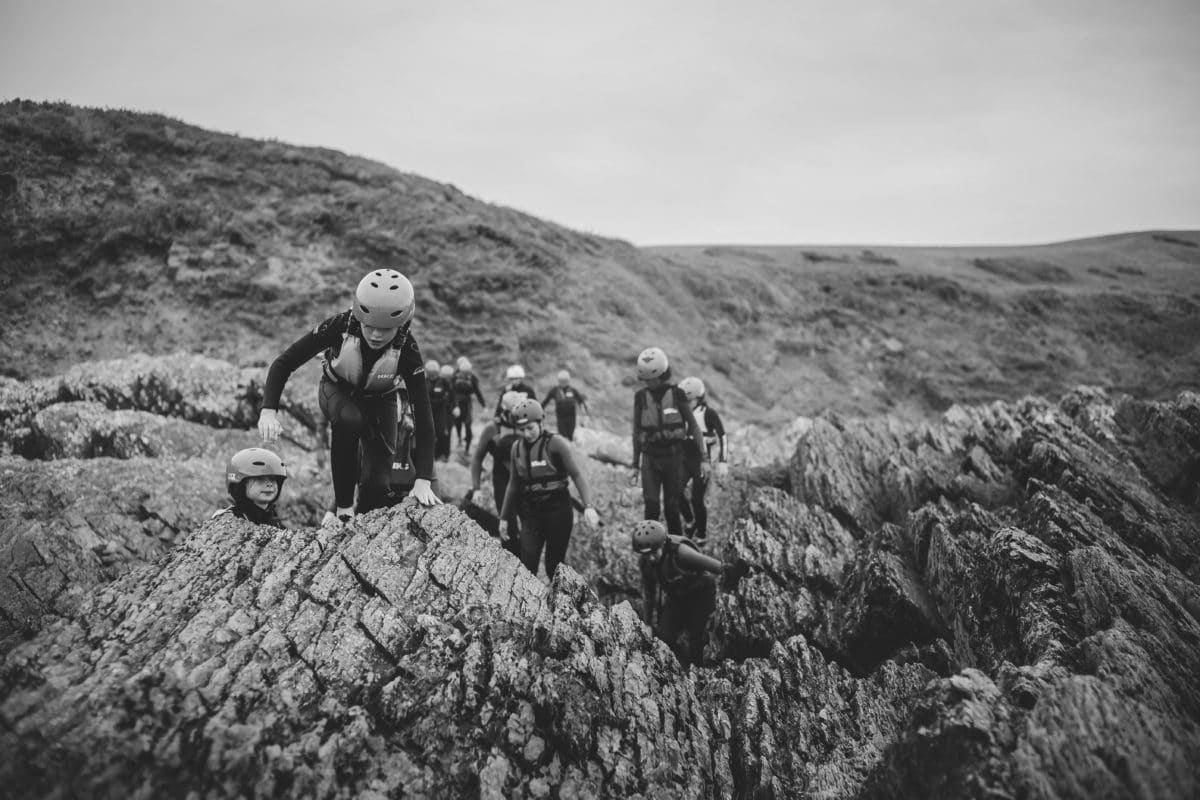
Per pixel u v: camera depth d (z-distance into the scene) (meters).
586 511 5.91
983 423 9.90
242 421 13.05
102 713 3.15
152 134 28.23
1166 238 65.94
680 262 39.34
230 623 3.75
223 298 22.91
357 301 4.27
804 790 3.95
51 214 23.58
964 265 50.69
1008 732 3.27
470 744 3.52
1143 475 8.07
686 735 4.15
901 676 4.82
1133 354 39.19
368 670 3.72
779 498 7.87
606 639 4.31
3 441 10.88
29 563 6.32
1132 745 3.07
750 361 31.56
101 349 20.55
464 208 31.34
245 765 3.12
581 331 26.53
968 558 5.52
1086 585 4.59
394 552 4.44
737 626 6.11
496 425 7.19
